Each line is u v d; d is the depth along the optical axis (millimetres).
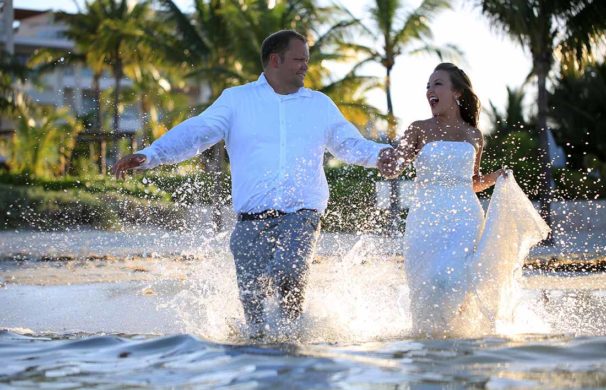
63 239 20188
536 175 24781
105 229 22500
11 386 2844
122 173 5098
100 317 6449
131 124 42906
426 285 5414
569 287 8672
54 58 43625
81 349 3500
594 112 39062
